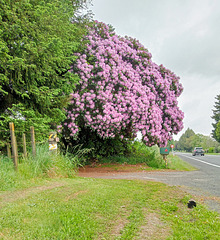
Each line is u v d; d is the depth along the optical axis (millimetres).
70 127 11055
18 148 7777
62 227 3441
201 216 4305
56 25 8211
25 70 7516
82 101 10750
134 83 12328
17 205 4109
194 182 7648
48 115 8812
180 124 15250
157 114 12984
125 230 3609
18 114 7309
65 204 4344
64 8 9297
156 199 5246
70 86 9492
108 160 13656
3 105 8164
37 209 3969
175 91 16188
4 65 6695
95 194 5117
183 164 16062
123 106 11750
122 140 14859
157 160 13797
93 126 11469
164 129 14266
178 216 4363
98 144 14070
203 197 5633
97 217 3967
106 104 11047
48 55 7789
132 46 14531
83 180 6832
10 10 6629
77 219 3707
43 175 6738
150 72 13719
